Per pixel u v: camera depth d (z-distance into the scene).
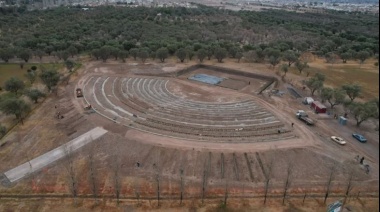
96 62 127.81
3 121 76.75
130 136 68.38
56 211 47.62
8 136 69.12
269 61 128.38
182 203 49.72
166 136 69.25
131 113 81.62
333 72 119.56
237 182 55.22
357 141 68.50
